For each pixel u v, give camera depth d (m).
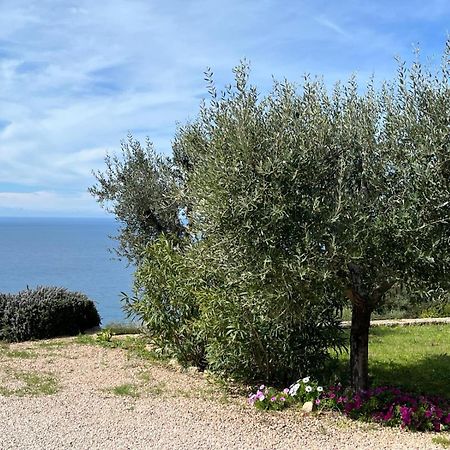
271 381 7.39
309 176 5.59
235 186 5.53
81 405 6.41
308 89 6.17
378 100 6.11
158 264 8.72
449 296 5.95
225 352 7.21
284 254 5.48
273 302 5.75
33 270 44.53
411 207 5.33
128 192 11.58
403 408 5.89
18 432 5.44
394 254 5.56
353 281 6.19
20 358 9.30
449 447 5.24
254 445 5.20
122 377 7.90
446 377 8.06
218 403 6.60
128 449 5.03
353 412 6.15
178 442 5.22
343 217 5.43
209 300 7.21
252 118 5.71
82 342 10.88
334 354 9.04
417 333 11.89
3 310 11.87
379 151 5.77
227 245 5.75
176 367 8.57
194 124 8.62
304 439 5.40
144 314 8.65
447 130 5.34
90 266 49.53
